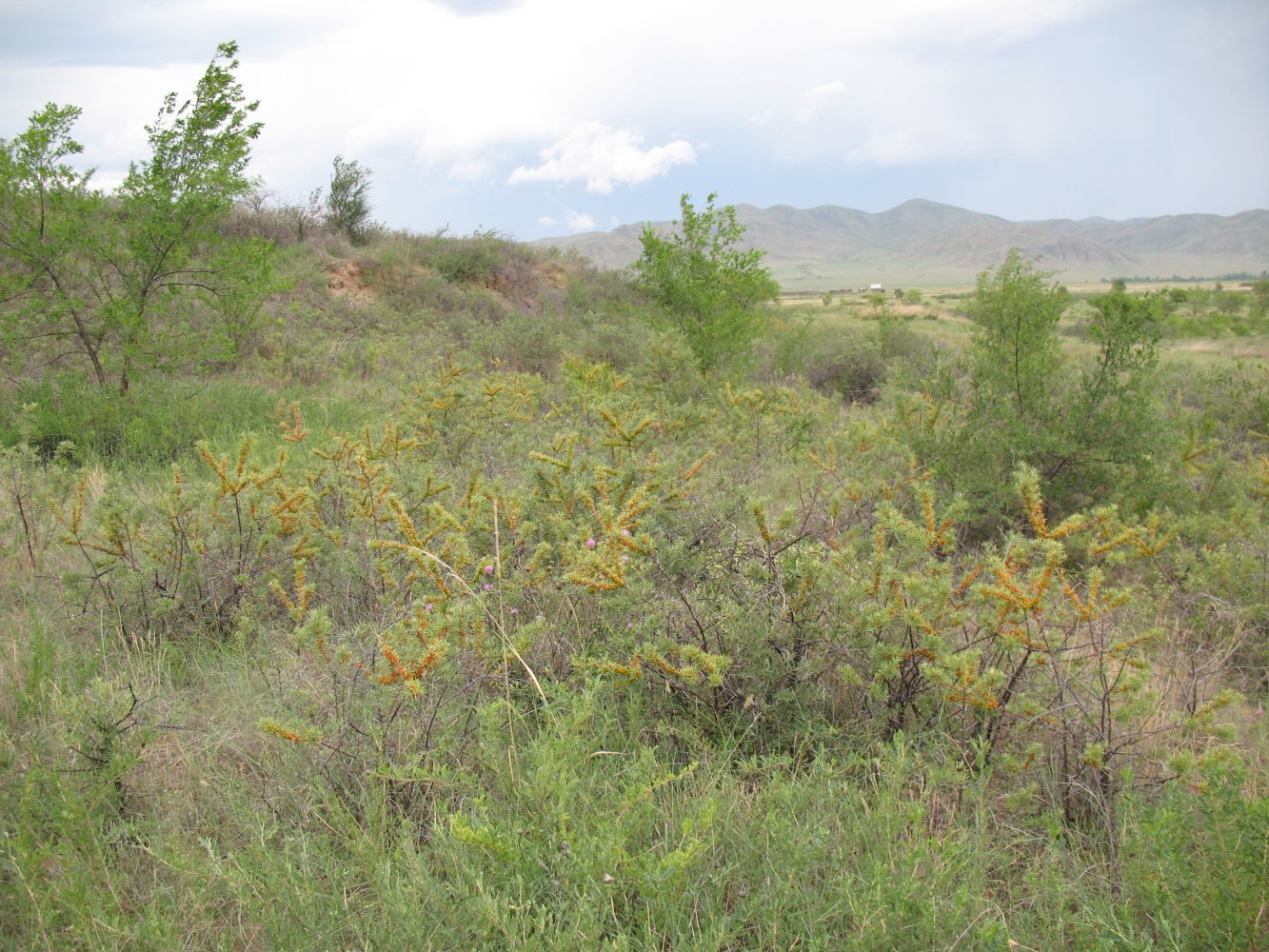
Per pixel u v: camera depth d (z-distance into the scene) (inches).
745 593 134.2
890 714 120.7
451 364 359.3
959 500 135.2
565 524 162.9
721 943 77.9
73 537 165.9
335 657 120.1
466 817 91.6
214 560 165.5
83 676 129.2
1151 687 134.0
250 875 88.4
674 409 290.0
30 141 307.7
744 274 501.4
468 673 122.9
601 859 83.7
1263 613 165.8
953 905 81.7
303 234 741.9
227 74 339.3
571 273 901.8
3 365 342.0
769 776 110.1
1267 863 80.9
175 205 330.6
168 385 339.0
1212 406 377.4
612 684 124.9
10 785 98.7
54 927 82.7
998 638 119.0
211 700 132.6
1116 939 79.2
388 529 171.5
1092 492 248.2
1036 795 111.8
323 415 341.7
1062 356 271.9
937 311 2064.5
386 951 79.9
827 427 333.7
